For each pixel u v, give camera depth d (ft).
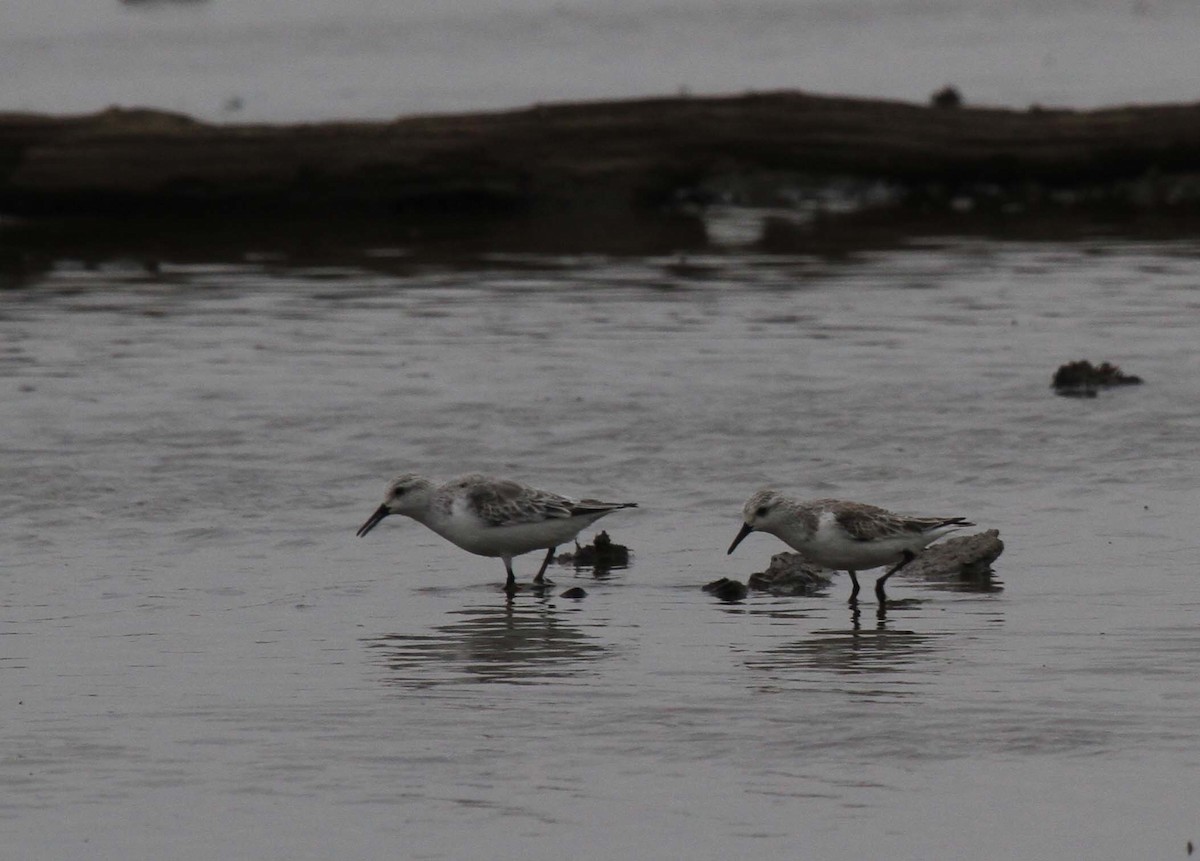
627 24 320.09
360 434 70.64
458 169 132.26
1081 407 72.54
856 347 85.05
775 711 40.06
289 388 78.13
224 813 34.45
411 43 298.35
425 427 71.46
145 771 36.81
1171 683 41.39
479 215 132.98
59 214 132.87
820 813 34.04
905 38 291.17
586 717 39.99
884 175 136.05
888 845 32.50
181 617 49.85
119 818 34.24
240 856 32.42
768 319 92.43
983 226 124.77
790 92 138.51
